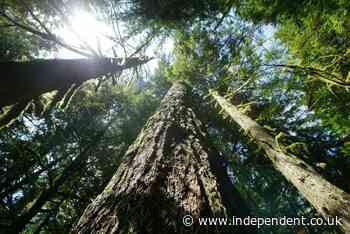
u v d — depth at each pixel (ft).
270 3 12.09
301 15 11.00
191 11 16.88
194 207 6.01
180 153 9.57
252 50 16.24
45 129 30.42
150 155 9.24
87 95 32.53
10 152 25.85
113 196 7.24
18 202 27.02
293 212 33.88
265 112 15.76
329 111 13.15
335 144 20.43
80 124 35.47
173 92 23.32
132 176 8.11
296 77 12.06
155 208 5.91
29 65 7.18
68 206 32.24
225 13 15.37
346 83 8.97
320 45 11.73
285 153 9.69
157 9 16.47
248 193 35.14
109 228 5.68
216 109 27.53
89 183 33.06
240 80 17.38
